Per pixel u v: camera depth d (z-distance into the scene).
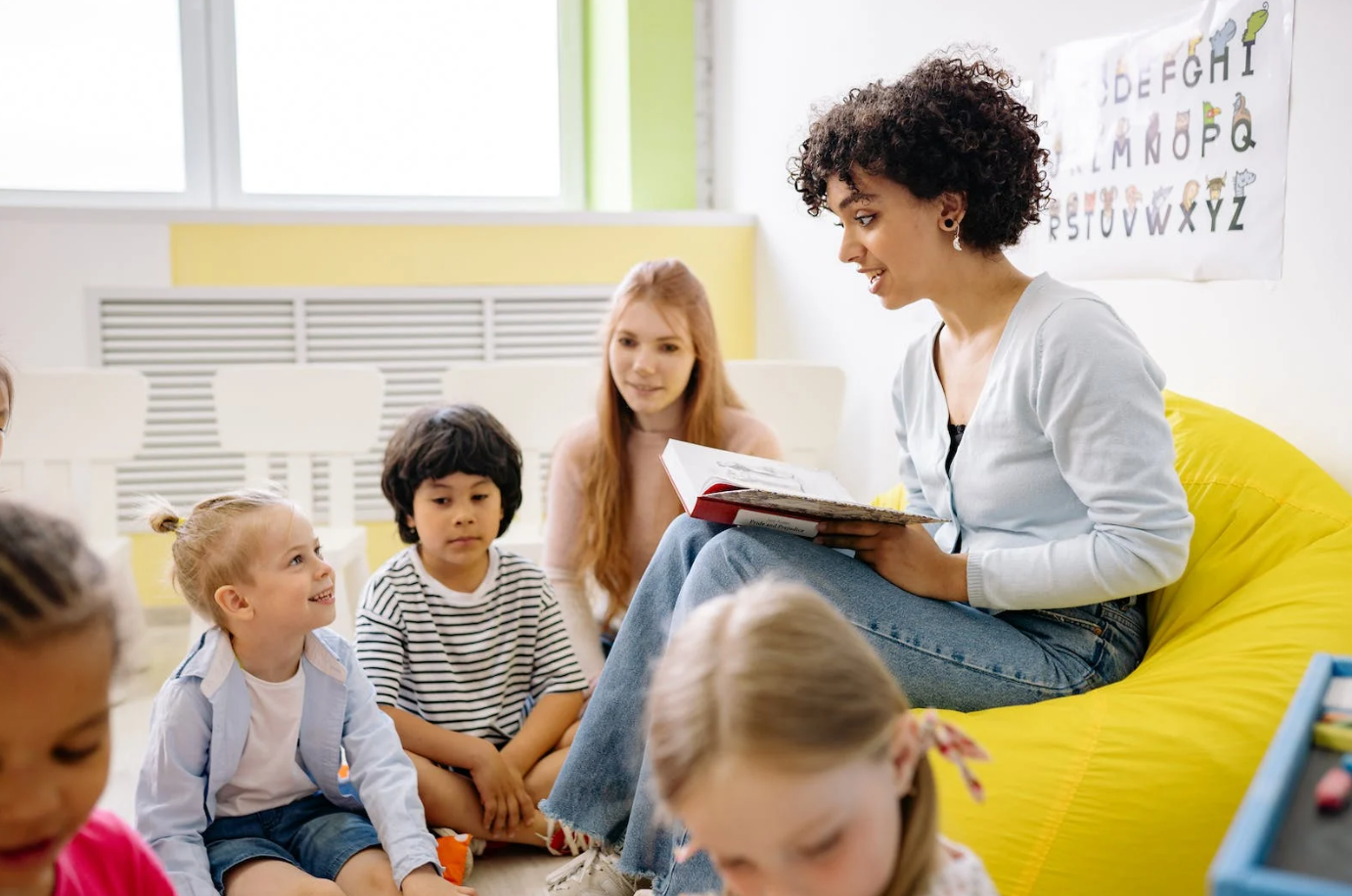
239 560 1.50
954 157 1.40
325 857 1.53
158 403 3.22
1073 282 2.08
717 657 0.72
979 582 1.38
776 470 1.61
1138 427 1.32
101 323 3.17
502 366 2.68
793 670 0.70
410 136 3.71
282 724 1.57
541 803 1.51
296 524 1.55
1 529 0.63
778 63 3.23
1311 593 1.35
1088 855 1.17
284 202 3.59
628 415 2.10
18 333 3.13
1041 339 1.37
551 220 3.39
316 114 3.63
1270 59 1.62
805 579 1.36
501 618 1.89
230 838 1.56
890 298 1.50
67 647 0.62
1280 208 1.62
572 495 2.11
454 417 1.87
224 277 3.23
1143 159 1.88
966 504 1.50
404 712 1.79
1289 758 0.70
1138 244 1.90
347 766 1.63
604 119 3.76
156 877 0.90
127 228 3.16
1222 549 1.47
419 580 1.86
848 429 2.98
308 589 1.53
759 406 2.66
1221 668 1.27
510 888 1.69
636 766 1.46
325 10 3.60
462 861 1.66
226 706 1.52
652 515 2.09
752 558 1.36
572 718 1.89
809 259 3.13
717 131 3.71
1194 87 1.76
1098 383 1.32
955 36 2.39
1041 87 2.13
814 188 1.55
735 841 0.70
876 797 0.71
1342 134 1.52
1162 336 1.87
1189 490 1.54
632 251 3.45
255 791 1.58
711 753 0.69
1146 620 1.51
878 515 1.35
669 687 0.73
